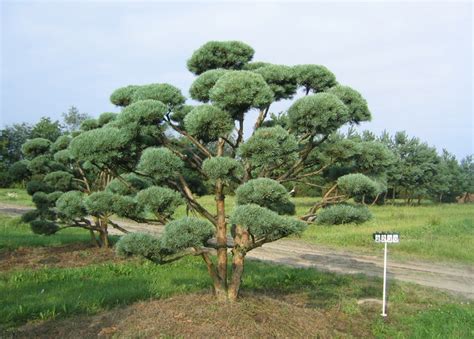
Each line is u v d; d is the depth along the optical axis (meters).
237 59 7.70
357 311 8.16
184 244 5.69
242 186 5.91
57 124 39.47
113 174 7.19
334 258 14.59
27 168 14.19
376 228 20.38
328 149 7.28
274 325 6.39
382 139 39.72
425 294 9.98
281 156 6.21
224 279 6.95
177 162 6.03
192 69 7.89
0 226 18.92
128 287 8.91
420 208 35.44
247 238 6.83
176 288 8.91
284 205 8.75
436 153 41.09
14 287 8.99
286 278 10.51
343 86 7.09
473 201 53.97
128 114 6.18
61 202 10.95
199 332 5.98
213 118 5.92
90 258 12.36
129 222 23.42
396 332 7.25
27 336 6.39
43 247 13.98
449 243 16.55
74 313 7.43
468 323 7.72
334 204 7.26
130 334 6.12
